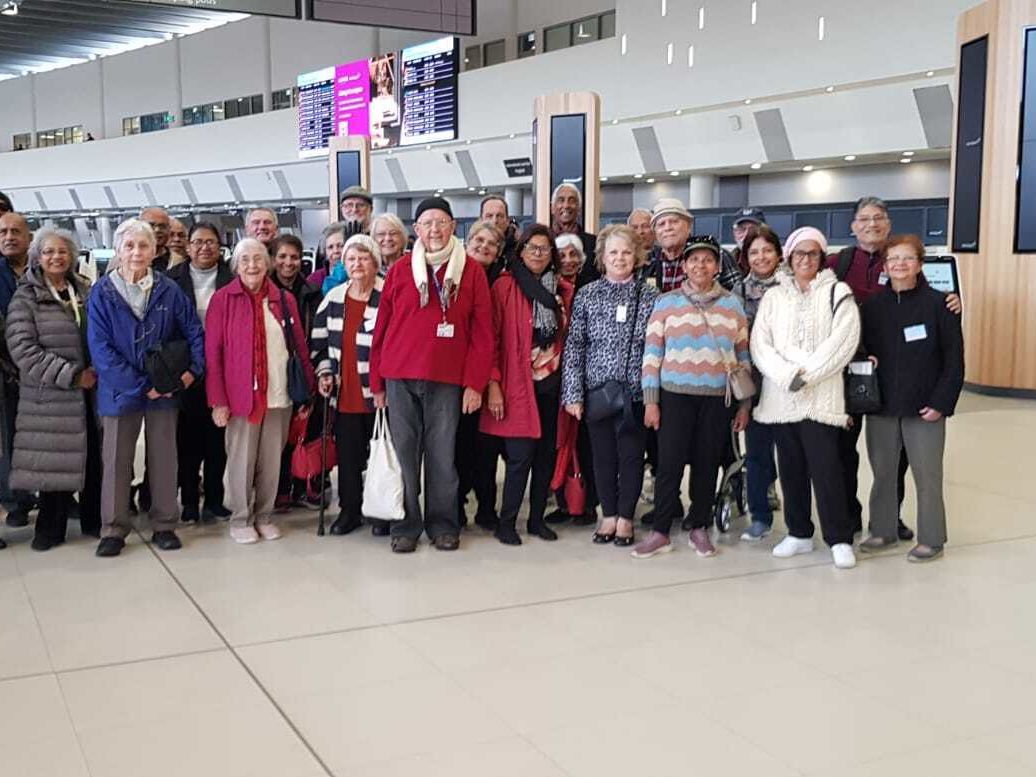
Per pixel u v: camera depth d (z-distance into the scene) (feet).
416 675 9.66
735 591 12.30
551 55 59.00
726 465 15.69
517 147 62.44
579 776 7.72
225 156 84.89
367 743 8.27
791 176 55.36
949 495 17.53
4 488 15.20
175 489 14.25
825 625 11.10
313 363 15.10
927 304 13.23
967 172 30.07
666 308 13.57
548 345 14.28
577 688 9.37
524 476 14.44
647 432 15.75
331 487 18.16
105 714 8.81
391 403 13.94
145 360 13.41
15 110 109.09
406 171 71.31
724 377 13.53
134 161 93.40
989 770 7.84
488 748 8.18
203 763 7.93
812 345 13.12
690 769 7.84
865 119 44.80
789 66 46.62
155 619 11.21
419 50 66.90
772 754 8.09
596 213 28.25
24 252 14.69
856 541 14.74
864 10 43.45
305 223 85.61
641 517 16.33
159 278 13.70
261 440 14.62
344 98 73.46
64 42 83.35
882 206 14.37
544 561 13.58
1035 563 13.51
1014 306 28.68
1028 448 21.74
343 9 28.86
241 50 84.79
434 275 13.60
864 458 21.34
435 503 14.33
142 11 71.97
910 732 8.49
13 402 14.47
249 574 12.93
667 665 9.93
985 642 10.60
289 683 9.47
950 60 40.65
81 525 14.98
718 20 49.49
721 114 50.42
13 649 10.30
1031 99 27.55
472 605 11.72
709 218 54.54
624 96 54.95
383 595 12.09
